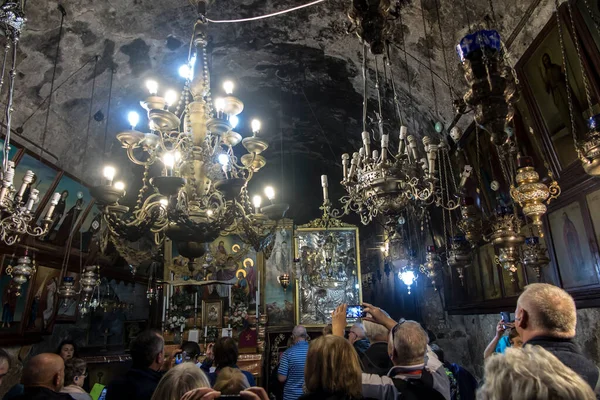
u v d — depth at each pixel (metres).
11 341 7.09
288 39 8.73
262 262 12.77
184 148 5.19
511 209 5.21
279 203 5.32
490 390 1.30
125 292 11.43
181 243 4.94
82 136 8.67
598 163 2.85
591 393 1.19
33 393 3.26
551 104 5.07
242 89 10.77
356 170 4.80
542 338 2.33
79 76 7.72
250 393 2.11
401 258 10.10
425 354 2.69
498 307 7.23
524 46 5.38
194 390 2.13
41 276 7.66
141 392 3.20
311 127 13.27
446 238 8.92
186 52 8.67
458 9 6.08
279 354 12.30
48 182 7.40
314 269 12.93
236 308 11.72
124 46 7.93
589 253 4.76
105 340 10.48
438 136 8.64
